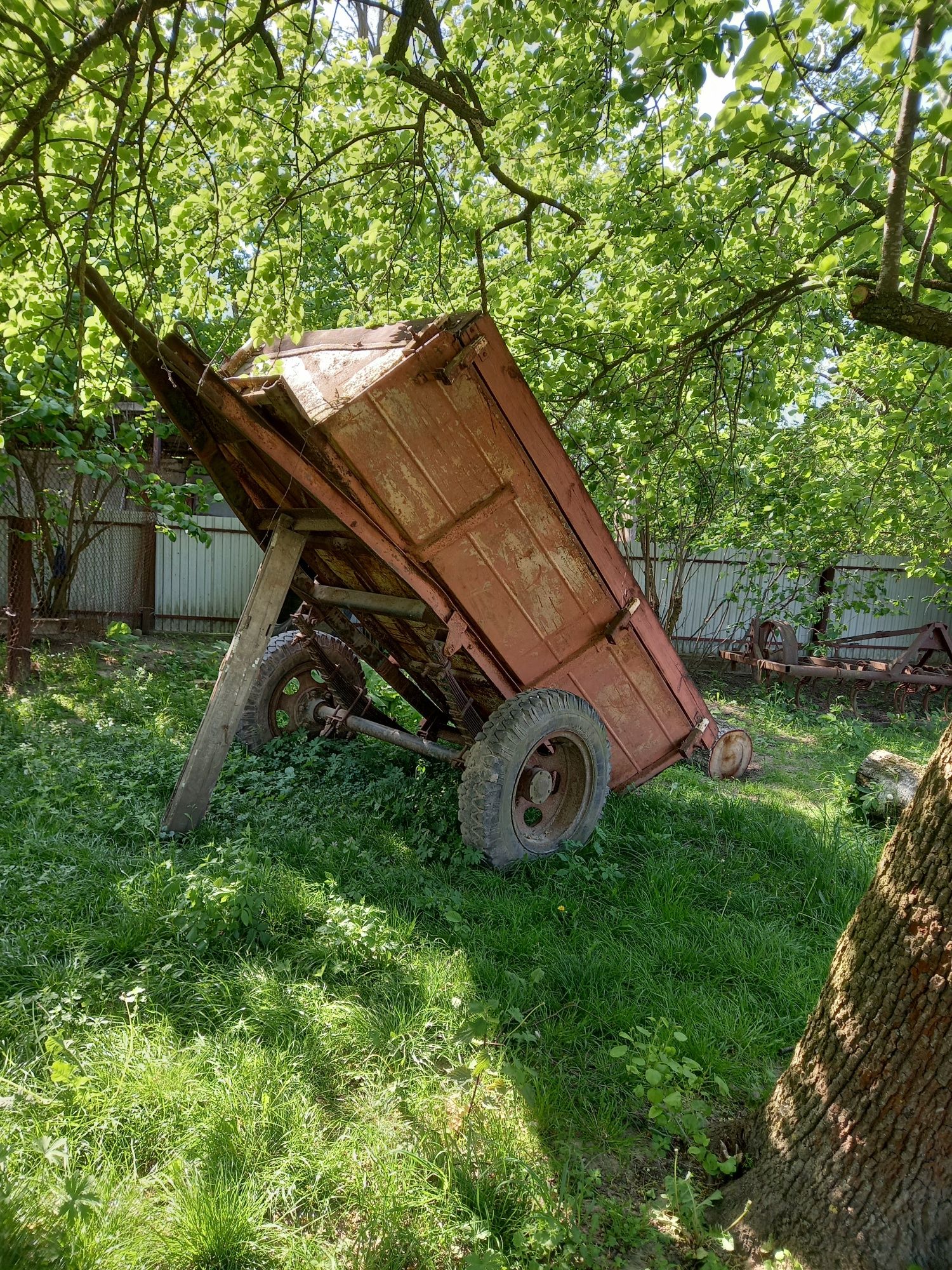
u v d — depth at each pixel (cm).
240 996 332
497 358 444
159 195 491
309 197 516
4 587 1123
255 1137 257
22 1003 306
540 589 512
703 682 1290
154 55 296
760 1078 316
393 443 431
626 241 562
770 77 247
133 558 1263
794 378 720
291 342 547
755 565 1216
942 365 521
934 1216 209
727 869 528
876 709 1206
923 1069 208
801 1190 228
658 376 555
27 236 358
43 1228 215
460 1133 271
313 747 657
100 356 438
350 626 591
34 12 282
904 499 760
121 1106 264
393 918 409
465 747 614
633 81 301
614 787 610
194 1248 218
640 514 774
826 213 324
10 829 459
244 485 553
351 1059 307
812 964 407
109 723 696
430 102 532
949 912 204
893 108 312
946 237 311
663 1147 279
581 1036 335
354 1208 243
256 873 416
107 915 378
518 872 491
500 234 706
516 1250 231
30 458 980
